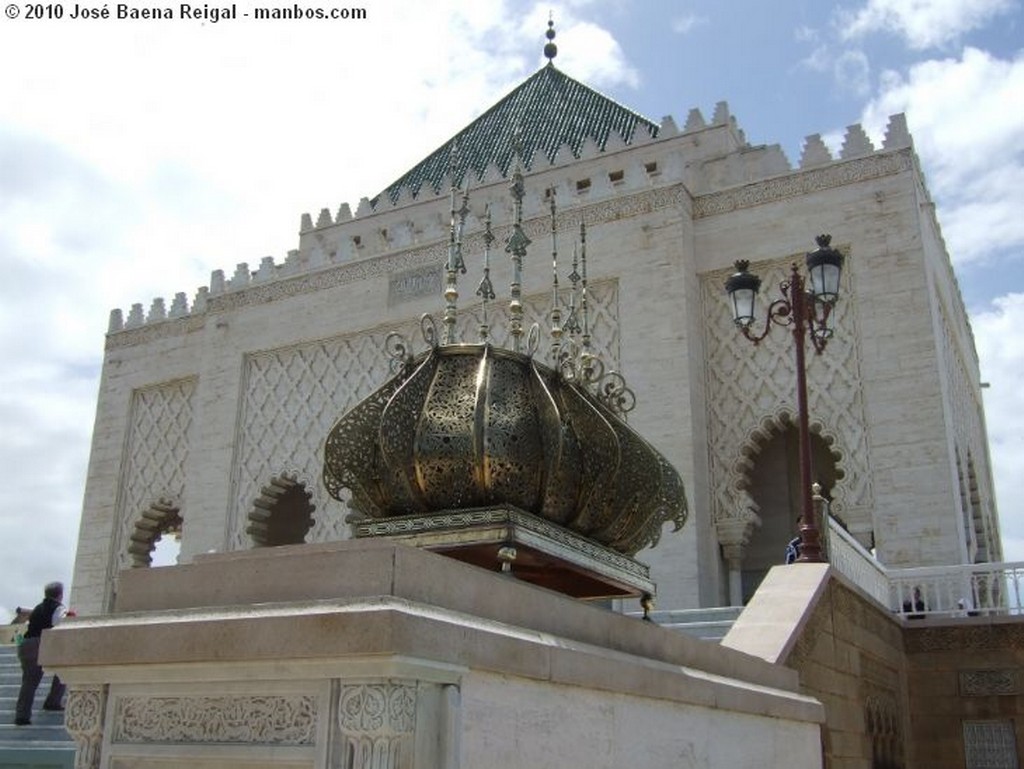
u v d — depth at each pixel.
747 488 19.47
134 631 3.15
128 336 27.39
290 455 23.36
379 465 4.95
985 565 13.75
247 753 2.91
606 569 5.19
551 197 6.74
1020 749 12.80
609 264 20.52
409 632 2.76
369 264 23.47
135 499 25.92
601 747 3.85
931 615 13.82
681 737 4.64
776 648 8.27
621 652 4.39
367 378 22.86
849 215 19.14
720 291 20.08
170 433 26.05
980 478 25.06
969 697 13.20
